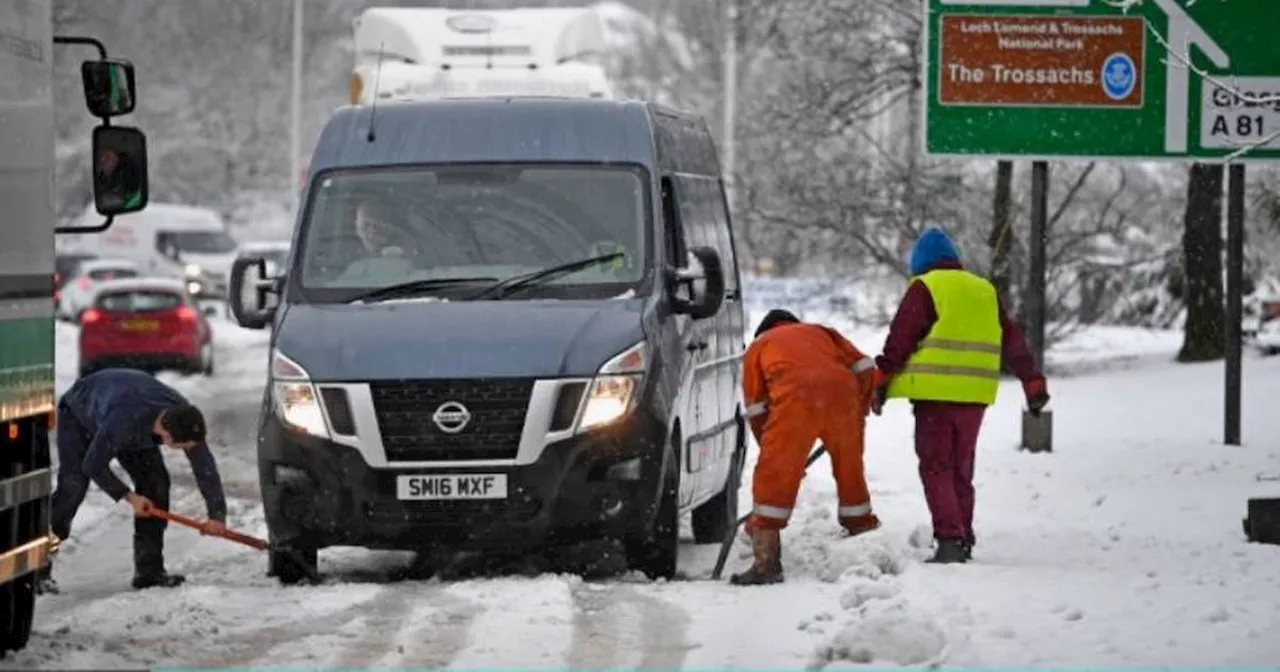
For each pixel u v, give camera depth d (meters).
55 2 103.75
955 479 37.50
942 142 58.00
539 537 35.25
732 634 29.67
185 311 101.12
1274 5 57.00
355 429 35.09
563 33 60.22
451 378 35.09
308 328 36.41
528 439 35.00
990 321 37.03
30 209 27.02
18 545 26.55
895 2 85.00
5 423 25.83
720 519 43.78
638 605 32.44
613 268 37.94
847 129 91.00
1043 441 57.59
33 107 27.20
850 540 35.97
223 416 77.50
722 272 37.72
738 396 45.22
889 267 90.12
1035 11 57.81
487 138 39.44
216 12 184.12
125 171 30.14
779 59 94.25
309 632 30.06
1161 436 60.41
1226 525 42.91
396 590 34.28
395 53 60.00
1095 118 57.75
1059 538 40.97
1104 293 104.62
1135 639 28.91
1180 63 54.75
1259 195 69.06
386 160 39.25
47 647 28.03
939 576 34.41
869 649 27.36
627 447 35.19
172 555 40.59
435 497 35.03
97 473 35.00
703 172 44.25
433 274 38.09
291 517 35.59
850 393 35.62
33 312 27.11
